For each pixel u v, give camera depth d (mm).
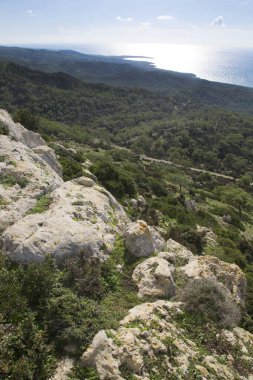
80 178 18094
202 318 11859
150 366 9086
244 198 82875
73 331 9000
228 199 82188
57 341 8961
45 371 7926
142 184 52844
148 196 46156
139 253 14172
